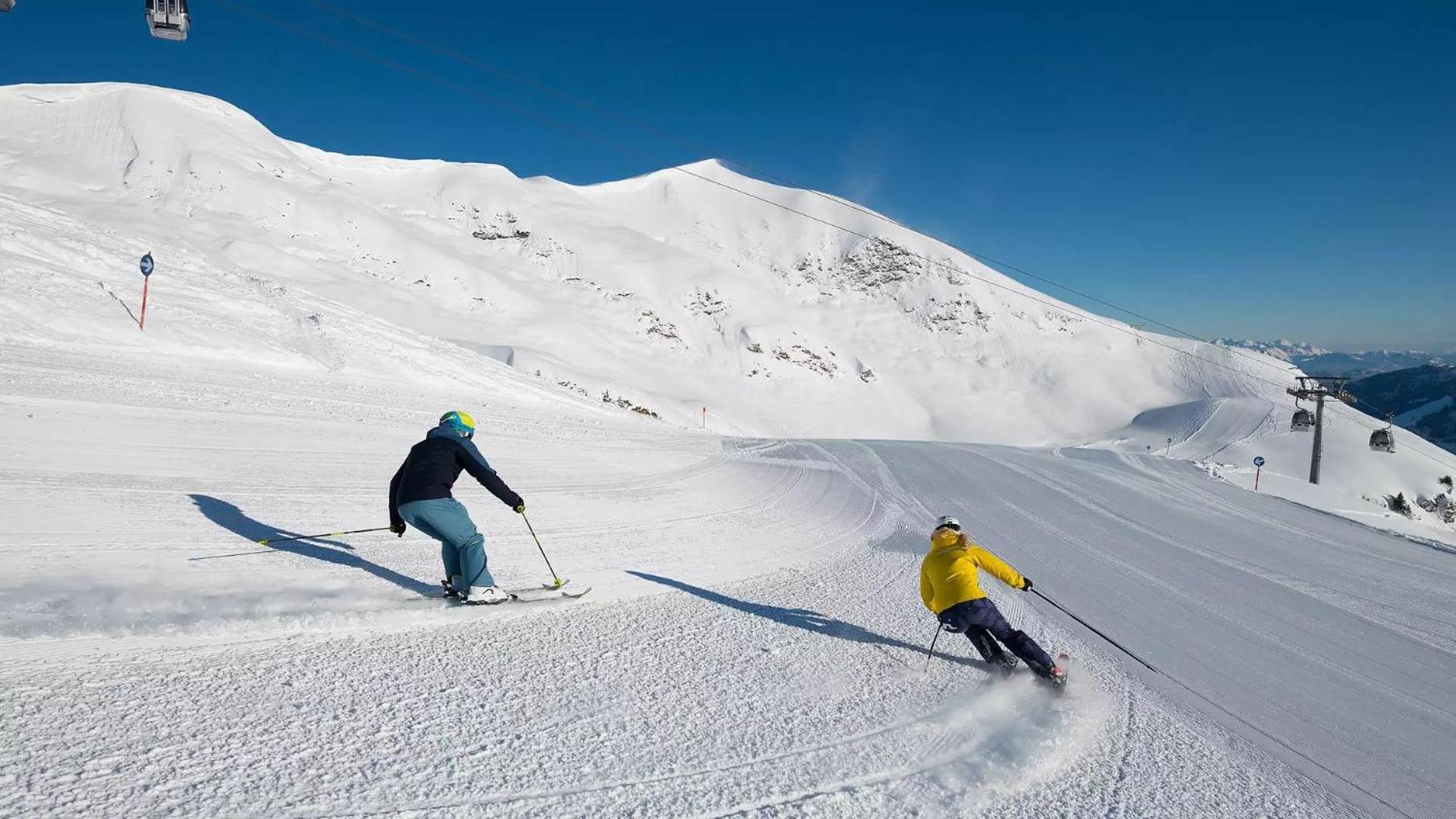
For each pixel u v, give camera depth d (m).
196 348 15.68
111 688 3.30
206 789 2.60
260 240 72.31
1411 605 7.92
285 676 3.68
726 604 6.05
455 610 5.04
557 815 2.72
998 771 3.49
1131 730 4.17
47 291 15.16
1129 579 8.28
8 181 72.19
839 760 3.44
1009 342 144.50
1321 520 14.05
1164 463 25.34
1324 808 3.50
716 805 2.93
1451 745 4.46
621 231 139.50
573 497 10.38
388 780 2.81
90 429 8.82
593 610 5.51
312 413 12.87
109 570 4.90
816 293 164.50
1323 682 5.41
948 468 17.53
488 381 22.23
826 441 23.81
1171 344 148.62
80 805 2.39
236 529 6.34
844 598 6.62
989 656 4.88
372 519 7.40
